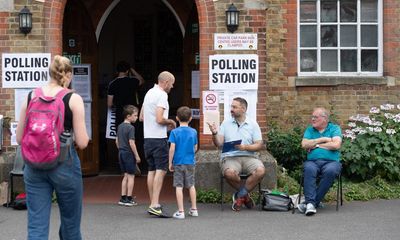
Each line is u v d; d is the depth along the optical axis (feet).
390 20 40.55
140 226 27.81
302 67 40.93
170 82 30.14
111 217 29.81
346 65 40.96
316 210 30.94
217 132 33.78
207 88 34.83
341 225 27.89
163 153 29.89
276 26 40.55
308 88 40.60
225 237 25.70
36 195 19.03
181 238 25.58
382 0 40.63
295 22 40.47
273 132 39.78
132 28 58.49
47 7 34.99
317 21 40.70
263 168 31.19
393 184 36.76
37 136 18.40
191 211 30.01
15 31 34.96
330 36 40.91
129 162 32.71
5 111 35.01
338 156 31.22
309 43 40.86
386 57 40.60
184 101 44.80
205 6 34.81
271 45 40.57
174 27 57.98
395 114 39.68
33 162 18.51
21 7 34.94
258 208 31.91
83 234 26.30
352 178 37.58
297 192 34.30
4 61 34.96
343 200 33.68
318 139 31.01
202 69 34.88
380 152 36.78
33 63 34.96
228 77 34.78
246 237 25.68
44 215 19.07
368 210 31.30
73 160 19.25
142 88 52.19
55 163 18.67
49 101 18.79
